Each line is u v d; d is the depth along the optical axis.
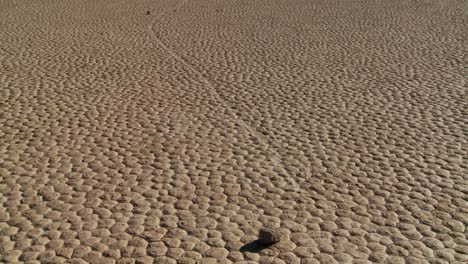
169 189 4.85
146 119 6.34
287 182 4.96
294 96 6.98
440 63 8.09
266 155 5.48
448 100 6.76
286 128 6.08
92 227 4.30
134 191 4.82
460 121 6.17
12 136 5.93
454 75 7.59
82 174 5.12
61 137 5.90
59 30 10.04
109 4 12.10
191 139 5.83
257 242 4.11
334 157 5.42
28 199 4.71
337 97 6.93
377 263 3.88
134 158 5.42
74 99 6.95
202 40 9.45
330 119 6.29
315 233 4.22
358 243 4.10
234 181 4.98
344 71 7.85
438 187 4.86
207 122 6.26
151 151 5.57
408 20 10.41
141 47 9.09
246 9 11.57
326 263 3.87
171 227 4.30
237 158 5.41
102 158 5.43
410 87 7.21
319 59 8.38
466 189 4.82
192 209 4.54
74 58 8.52
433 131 5.95
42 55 8.66
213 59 8.46
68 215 4.47
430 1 11.79
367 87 7.24
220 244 4.09
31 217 4.44
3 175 5.10
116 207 4.57
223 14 11.20
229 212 4.50
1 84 7.46
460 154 5.45
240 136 5.90
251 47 9.02
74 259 3.94
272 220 4.39
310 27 10.12
